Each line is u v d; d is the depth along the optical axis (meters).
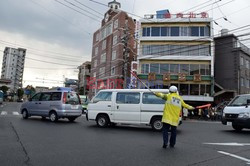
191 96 31.27
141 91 10.92
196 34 32.84
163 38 33.62
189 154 5.77
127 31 39.88
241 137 8.83
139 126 12.29
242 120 9.93
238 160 5.33
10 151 5.68
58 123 12.50
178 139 8.09
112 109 11.16
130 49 41.72
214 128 12.25
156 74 32.97
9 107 28.41
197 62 32.41
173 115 6.53
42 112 13.84
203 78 31.72
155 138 8.18
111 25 45.66
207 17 32.81
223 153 5.99
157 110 10.45
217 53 36.25
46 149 5.98
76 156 5.35
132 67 34.09
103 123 11.26
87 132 9.20
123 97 11.15
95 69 50.88
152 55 33.72
